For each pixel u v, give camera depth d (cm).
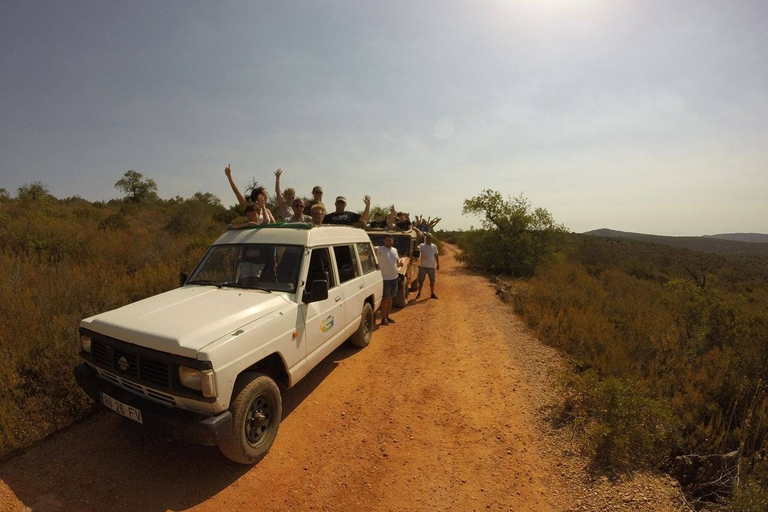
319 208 600
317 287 427
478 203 1869
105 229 1566
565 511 316
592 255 4191
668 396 496
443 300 1118
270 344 367
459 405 489
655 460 376
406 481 351
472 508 320
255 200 625
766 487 338
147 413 312
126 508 295
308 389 518
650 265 4653
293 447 391
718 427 426
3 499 288
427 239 1137
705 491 359
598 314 878
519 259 1816
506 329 805
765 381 504
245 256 472
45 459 339
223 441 312
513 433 426
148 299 405
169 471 338
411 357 650
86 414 407
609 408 397
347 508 318
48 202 2462
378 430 432
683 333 739
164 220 2475
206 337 315
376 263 739
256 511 304
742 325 743
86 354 362
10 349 436
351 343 687
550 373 532
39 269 750
